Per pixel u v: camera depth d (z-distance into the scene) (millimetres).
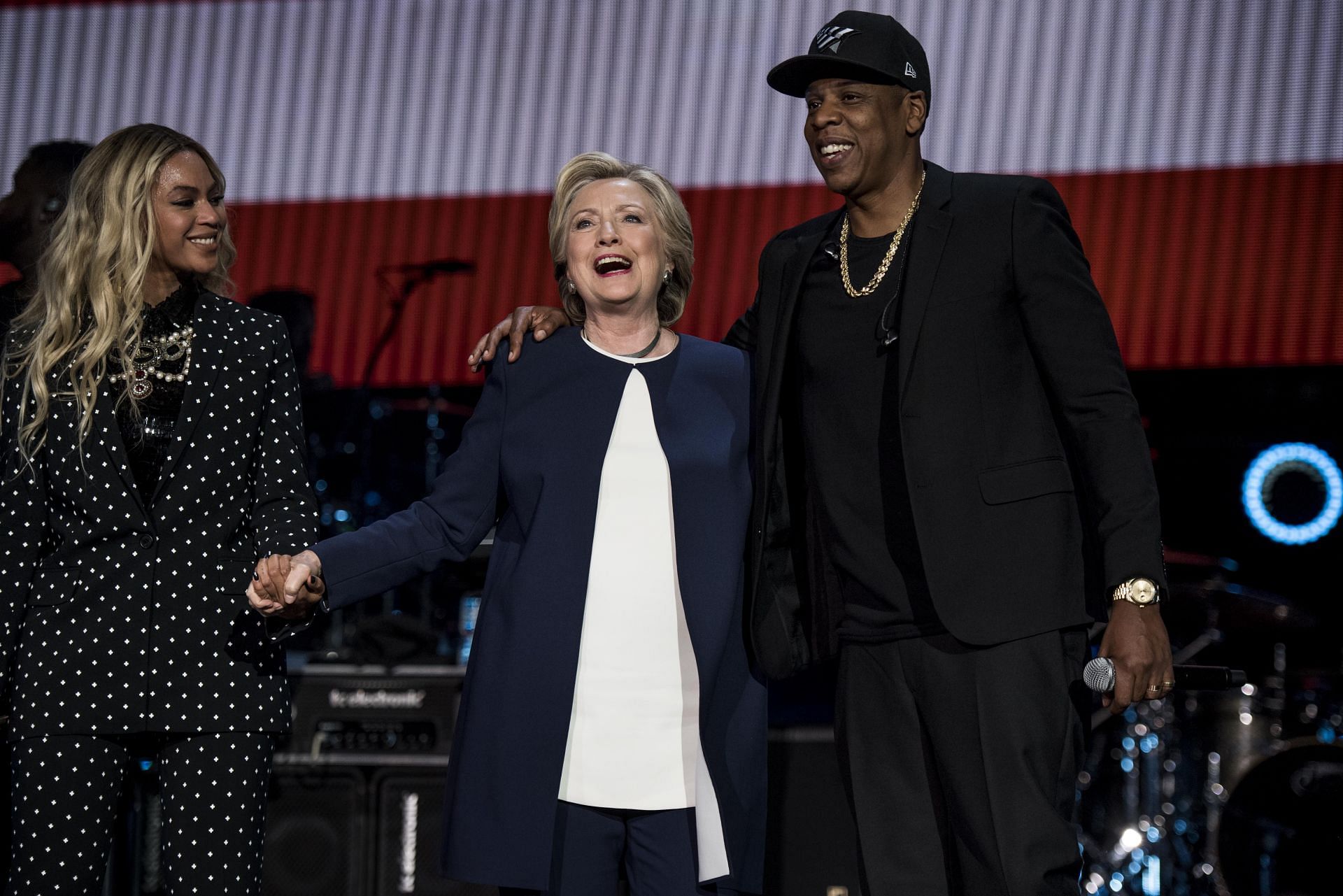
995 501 8031
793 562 9016
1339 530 27172
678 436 8812
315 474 21062
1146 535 7570
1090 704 8391
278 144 25375
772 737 13156
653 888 8391
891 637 8352
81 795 8383
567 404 8914
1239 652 19641
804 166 24094
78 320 8781
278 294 21031
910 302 8234
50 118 25625
